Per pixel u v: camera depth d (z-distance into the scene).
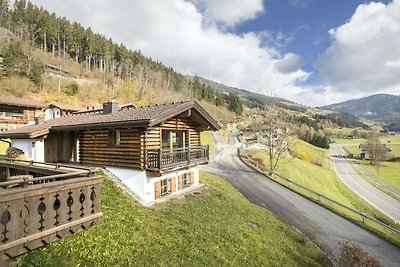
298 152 61.06
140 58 137.12
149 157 14.93
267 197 23.48
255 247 11.95
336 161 90.00
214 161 38.91
